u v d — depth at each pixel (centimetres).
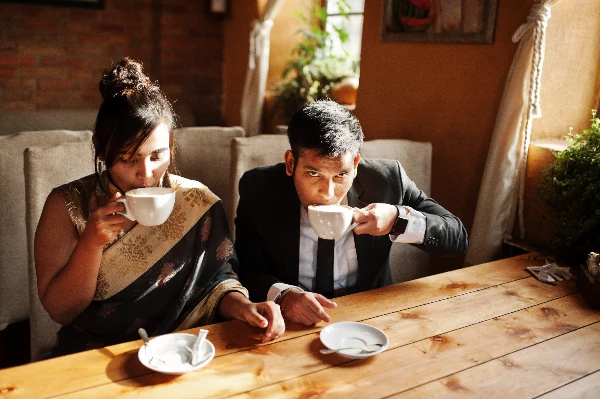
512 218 210
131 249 134
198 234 142
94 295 133
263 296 143
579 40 203
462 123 230
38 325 164
